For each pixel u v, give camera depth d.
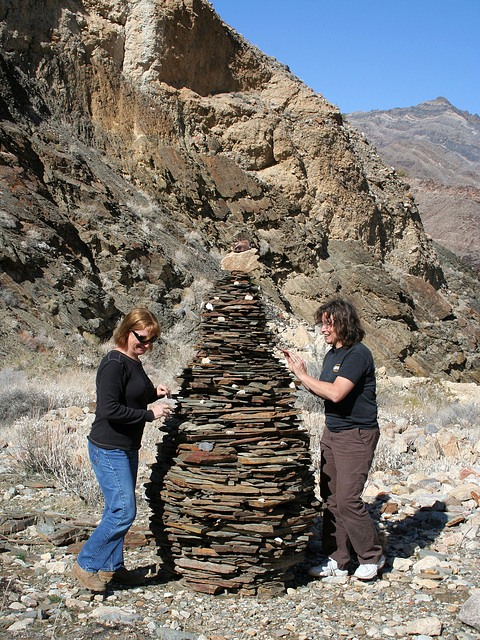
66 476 6.59
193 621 3.65
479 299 46.78
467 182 194.38
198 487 3.98
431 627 3.56
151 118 29.58
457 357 35.12
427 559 4.66
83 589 3.97
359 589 4.26
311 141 35.53
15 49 25.95
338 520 4.64
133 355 4.03
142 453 7.74
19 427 8.65
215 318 4.52
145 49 30.52
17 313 17.05
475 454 8.93
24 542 4.81
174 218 27.67
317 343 21.09
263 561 4.04
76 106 27.31
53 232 20.22
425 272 41.28
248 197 31.56
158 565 4.40
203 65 33.72
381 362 31.59
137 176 27.84
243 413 4.20
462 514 5.93
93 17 29.34
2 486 6.35
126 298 21.64
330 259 33.75
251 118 33.84
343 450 4.40
